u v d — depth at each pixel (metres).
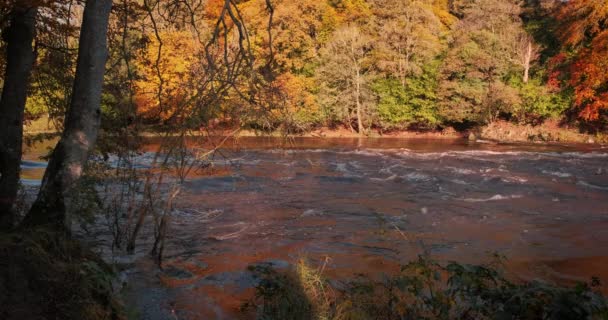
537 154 25.97
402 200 13.66
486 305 3.89
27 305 3.61
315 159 23.70
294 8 37.41
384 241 9.16
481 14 44.91
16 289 3.67
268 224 10.50
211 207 12.23
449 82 40.62
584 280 7.09
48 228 4.84
